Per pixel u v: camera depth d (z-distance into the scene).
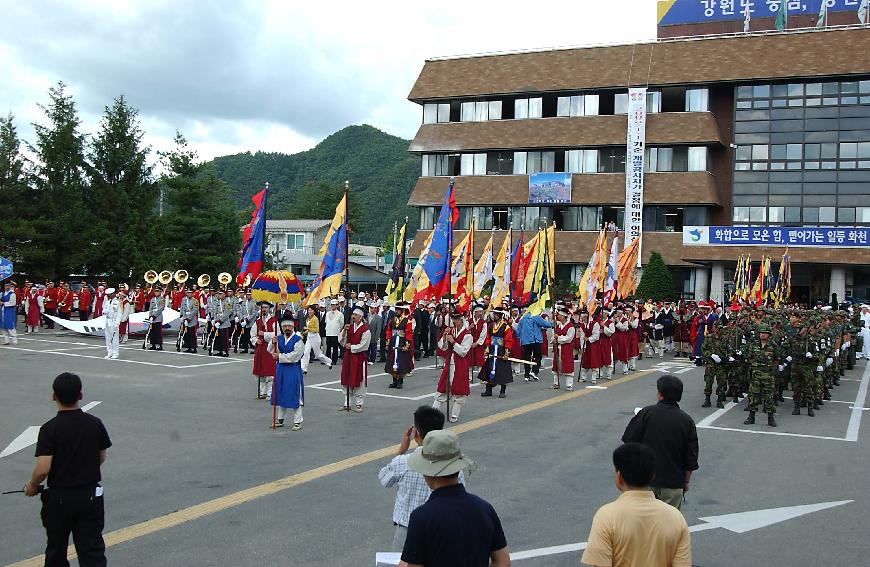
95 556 5.80
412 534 3.80
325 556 6.87
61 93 44.72
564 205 50.28
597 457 11.19
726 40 47.47
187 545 7.10
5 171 39.91
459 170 53.38
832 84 45.84
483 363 17.91
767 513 8.66
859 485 9.98
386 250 75.00
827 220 45.94
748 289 33.81
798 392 15.99
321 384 18.75
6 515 7.95
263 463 10.34
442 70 54.25
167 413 13.96
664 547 4.00
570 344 18.78
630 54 49.44
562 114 50.88
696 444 6.53
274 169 154.38
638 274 46.97
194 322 25.05
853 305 33.50
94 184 44.84
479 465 10.54
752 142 47.38
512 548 7.24
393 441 11.95
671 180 47.28
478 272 24.45
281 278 15.92
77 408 5.91
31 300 31.19
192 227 47.00
